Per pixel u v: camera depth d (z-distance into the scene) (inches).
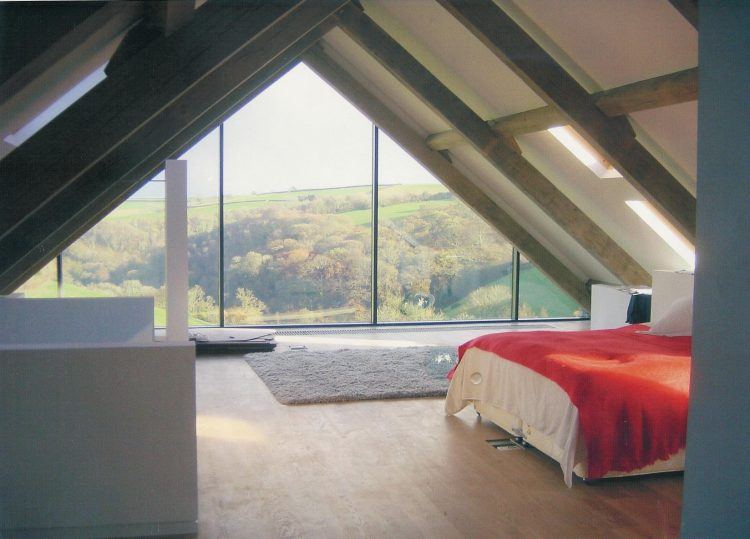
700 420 74.4
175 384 116.4
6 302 173.3
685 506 76.6
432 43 227.1
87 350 113.7
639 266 278.7
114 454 115.7
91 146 123.6
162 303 328.5
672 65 163.5
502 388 170.7
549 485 142.6
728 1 70.2
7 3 86.9
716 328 72.3
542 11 175.0
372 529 120.8
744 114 68.6
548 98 189.3
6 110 102.3
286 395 201.9
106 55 134.0
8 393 112.2
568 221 266.1
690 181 199.6
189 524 119.1
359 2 241.0
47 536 114.9
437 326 338.6
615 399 140.8
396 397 205.5
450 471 149.0
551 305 365.7
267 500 132.2
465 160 294.5
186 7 117.5
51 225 184.1
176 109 202.5
